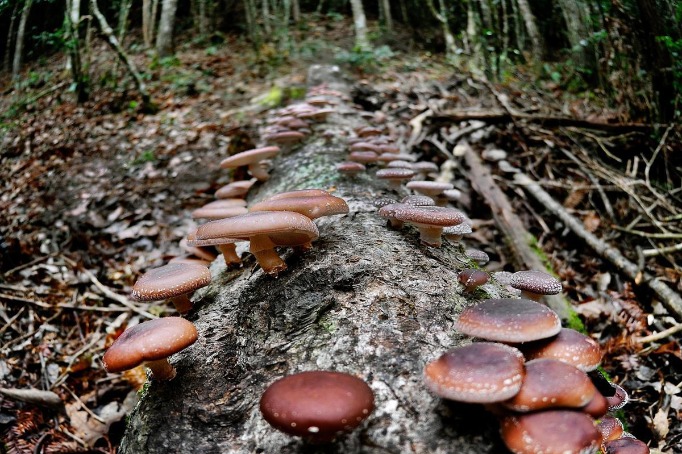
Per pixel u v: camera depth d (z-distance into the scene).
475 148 1.07
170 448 0.36
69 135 1.32
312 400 0.28
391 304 0.42
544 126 1.13
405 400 0.33
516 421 0.28
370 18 2.74
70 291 0.79
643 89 1.09
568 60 1.75
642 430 0.55
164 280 0.42
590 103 1.41
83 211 0.98
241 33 2.40
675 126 1.01
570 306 0.70
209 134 1.25
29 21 1.97
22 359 0.65
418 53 2.13
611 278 0.79
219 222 0.40
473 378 0.28
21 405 0.57
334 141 0.93
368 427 0.32
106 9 2.21
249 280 0.50
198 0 2.38
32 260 0.86
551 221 0.92
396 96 1.38
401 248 0.50
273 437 0.33
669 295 0.70
